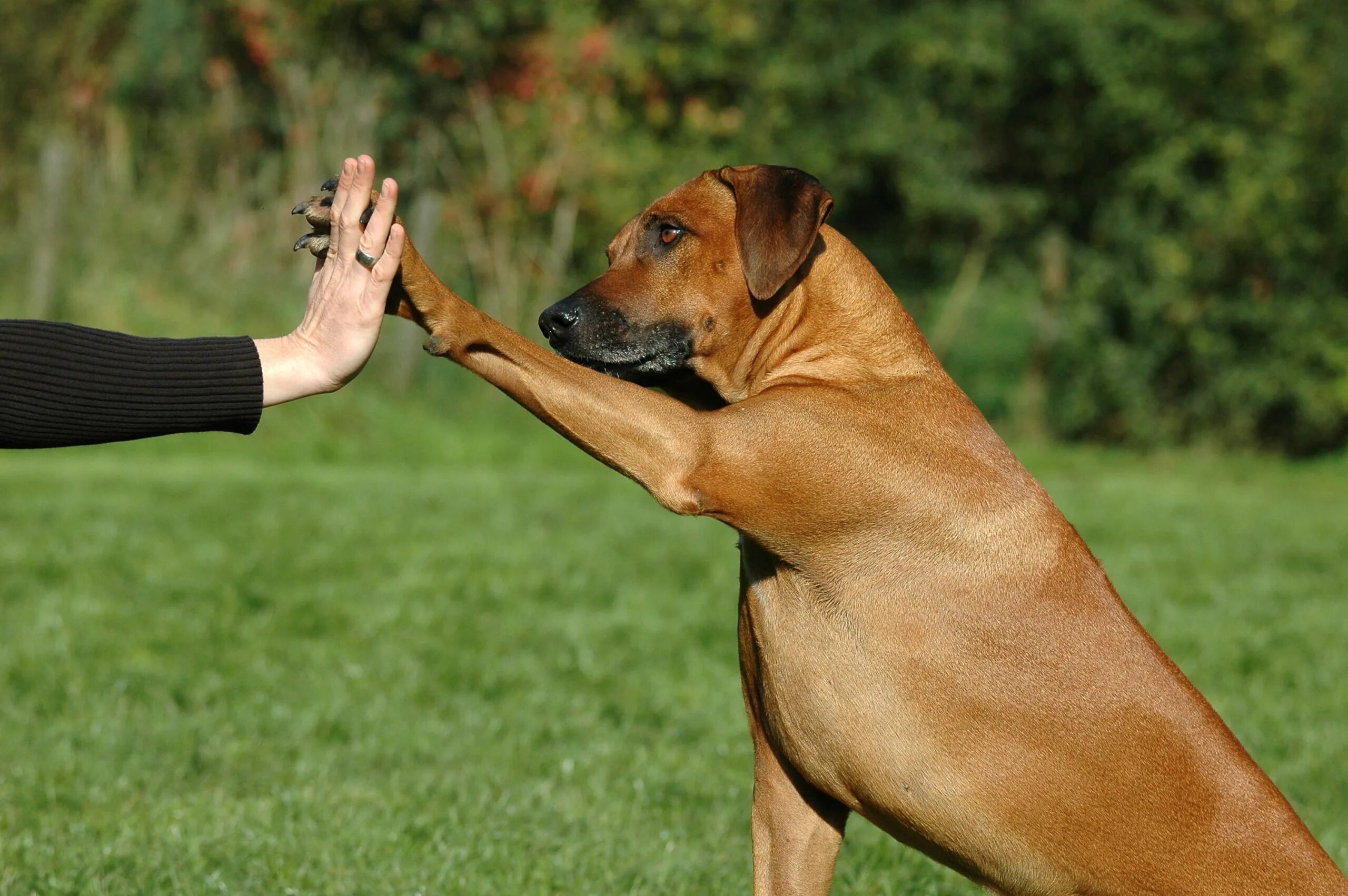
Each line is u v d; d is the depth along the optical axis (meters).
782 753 3.29
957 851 3.14
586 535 9.39
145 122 16.47
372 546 8.72
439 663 6.42
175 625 6.78
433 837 4.31
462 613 7.26
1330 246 16.62
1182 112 16.95
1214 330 16.81
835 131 17.84
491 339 2.88
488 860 4.20
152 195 15.31
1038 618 3.10
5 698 5.64
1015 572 3.12
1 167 16.17
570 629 7.09
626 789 4.90
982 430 3.29
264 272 14.66
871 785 3.13
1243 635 7.21
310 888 3.99
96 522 9.06
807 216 3.28
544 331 3.49
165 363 2.72
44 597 7.19
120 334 2.75
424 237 14.73
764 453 2.98
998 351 18.48
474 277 15.84
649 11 17.44
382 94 16.00
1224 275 16.88
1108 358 17.11
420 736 5.41
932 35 17.72
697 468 2.93
